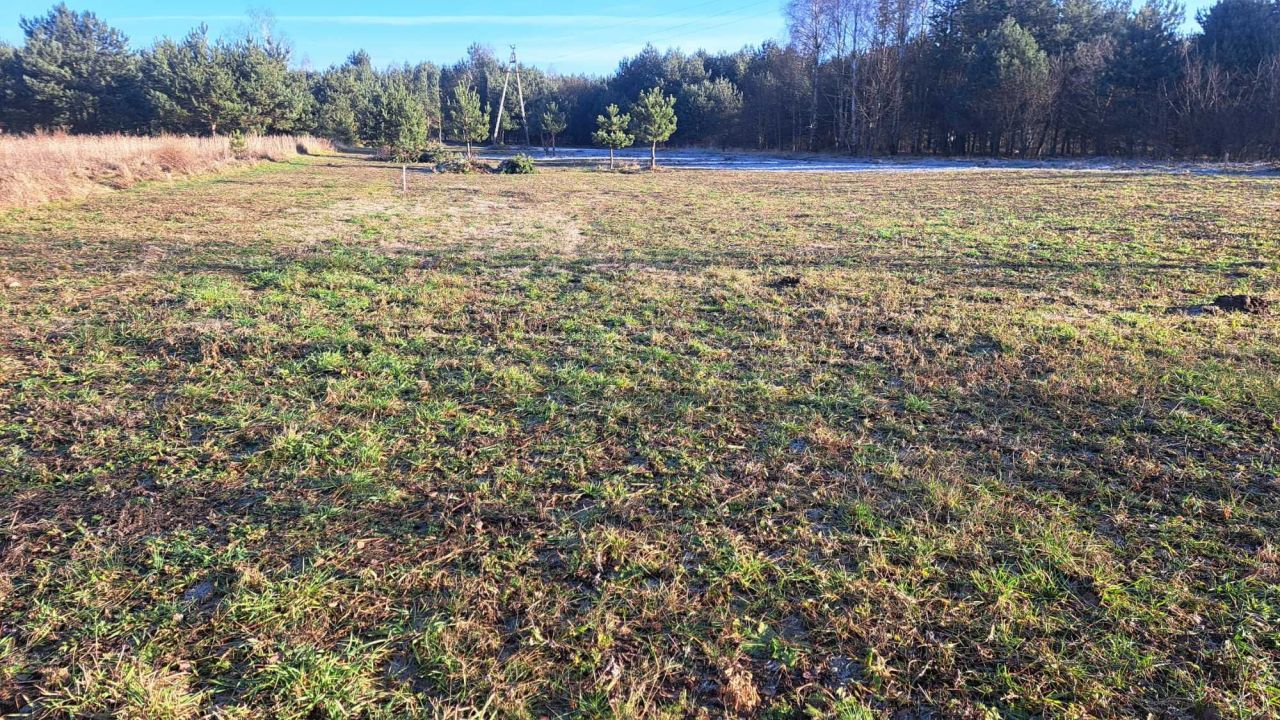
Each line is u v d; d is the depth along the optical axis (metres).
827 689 2.08
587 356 5.04
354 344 5.30
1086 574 2.50
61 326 5.73
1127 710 1.98
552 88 68.06
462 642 2.26
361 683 2.09
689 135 57.97
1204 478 3.15
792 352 5.14
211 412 4.07
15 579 2.56
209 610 2.41
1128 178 19.73
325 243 10.02
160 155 20.69
